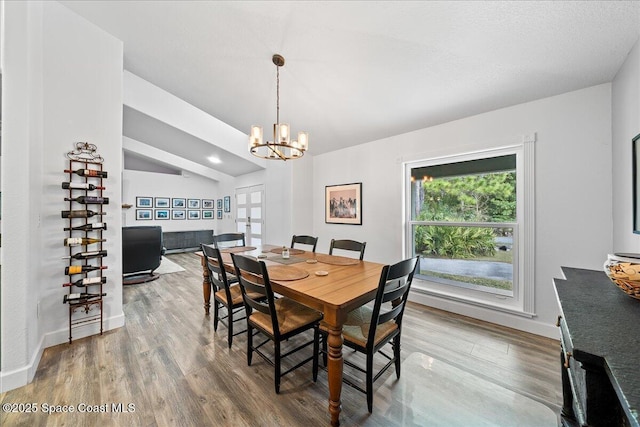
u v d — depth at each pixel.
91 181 2.32
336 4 1.72
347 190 3.92
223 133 4.60
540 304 2.30
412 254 3.28
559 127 2.19
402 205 3.28
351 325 1.64
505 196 2.58
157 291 3.60
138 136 4.91
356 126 3.28
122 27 2.33
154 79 3.23
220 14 2.00
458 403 1.51
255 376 1.75
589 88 2.05
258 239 5.86
